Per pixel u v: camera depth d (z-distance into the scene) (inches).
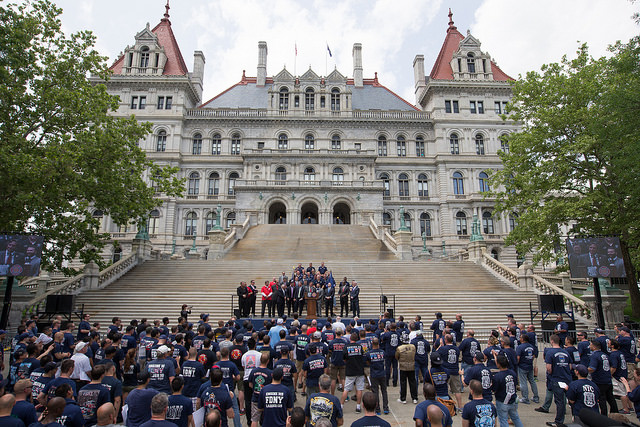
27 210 881.5
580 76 1113.4
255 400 347.6
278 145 2454.5
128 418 295.3
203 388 317.4
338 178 2304.4
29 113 909.2
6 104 873.5
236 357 425.4
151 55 2428.6
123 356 435.2
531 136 1134.4
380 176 2448.3
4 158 762.8
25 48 911.0
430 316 902.4
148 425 241.4
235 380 366.9
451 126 2461.9
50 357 366.9
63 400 251.3
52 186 838.5
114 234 2126.0
